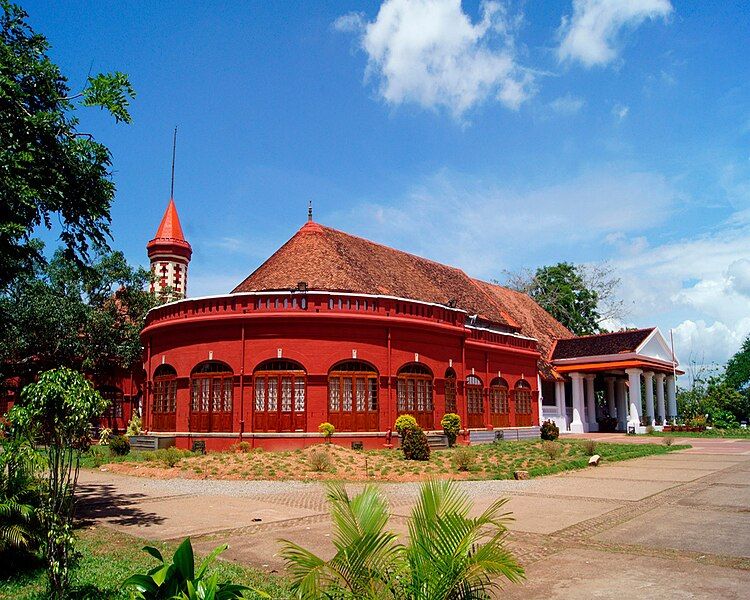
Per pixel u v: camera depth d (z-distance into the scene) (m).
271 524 11.98
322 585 4.98
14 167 11.45
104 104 13.05
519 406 38.28
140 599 5.10
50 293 33.84
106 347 34.78
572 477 19.58
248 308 25.94
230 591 5.18
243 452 23.44
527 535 10.88
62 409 7.99
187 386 26.72
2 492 8.79
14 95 12.16
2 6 12.81
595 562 9.02
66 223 13.88
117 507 13.99
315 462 19.98
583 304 65.44
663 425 48.59
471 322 36.34
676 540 10.36
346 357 25.88
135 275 37.16
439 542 4.80
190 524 12.01
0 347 32.06
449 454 24.48
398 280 35.56
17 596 7.48
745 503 14.01
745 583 7.87
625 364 44.81
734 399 58.09
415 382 28.00
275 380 25.39
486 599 4.94
